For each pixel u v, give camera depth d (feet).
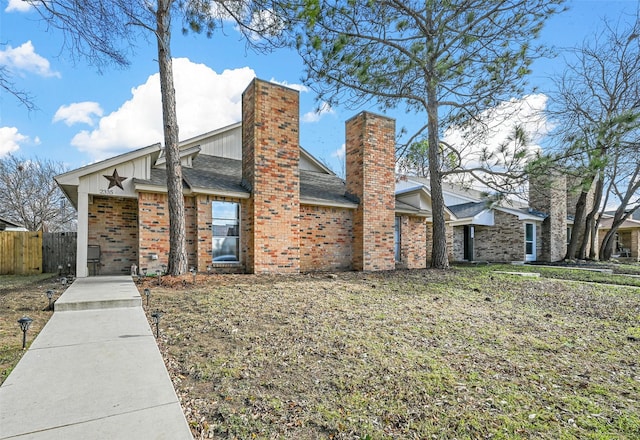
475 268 40.81
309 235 34.50
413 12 31.83
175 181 25.09
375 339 13.76
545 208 59.41
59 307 15.66
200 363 10.77
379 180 37.42
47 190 76.74
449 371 11.10
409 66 33.14
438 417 8.38
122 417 6.94
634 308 21.33
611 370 11.74
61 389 8.08
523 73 31.30
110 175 28.45
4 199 71.92
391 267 37.91
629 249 80.74
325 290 22.50
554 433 7.82
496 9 29.86
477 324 16.85
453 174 39.55
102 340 11.68
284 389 9.43
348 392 9.43
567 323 17.84
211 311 16.25
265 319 15.56
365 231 36.01
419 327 15.76
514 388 10.11
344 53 32.14
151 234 27.99
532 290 26.32
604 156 30.22
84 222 27.53
